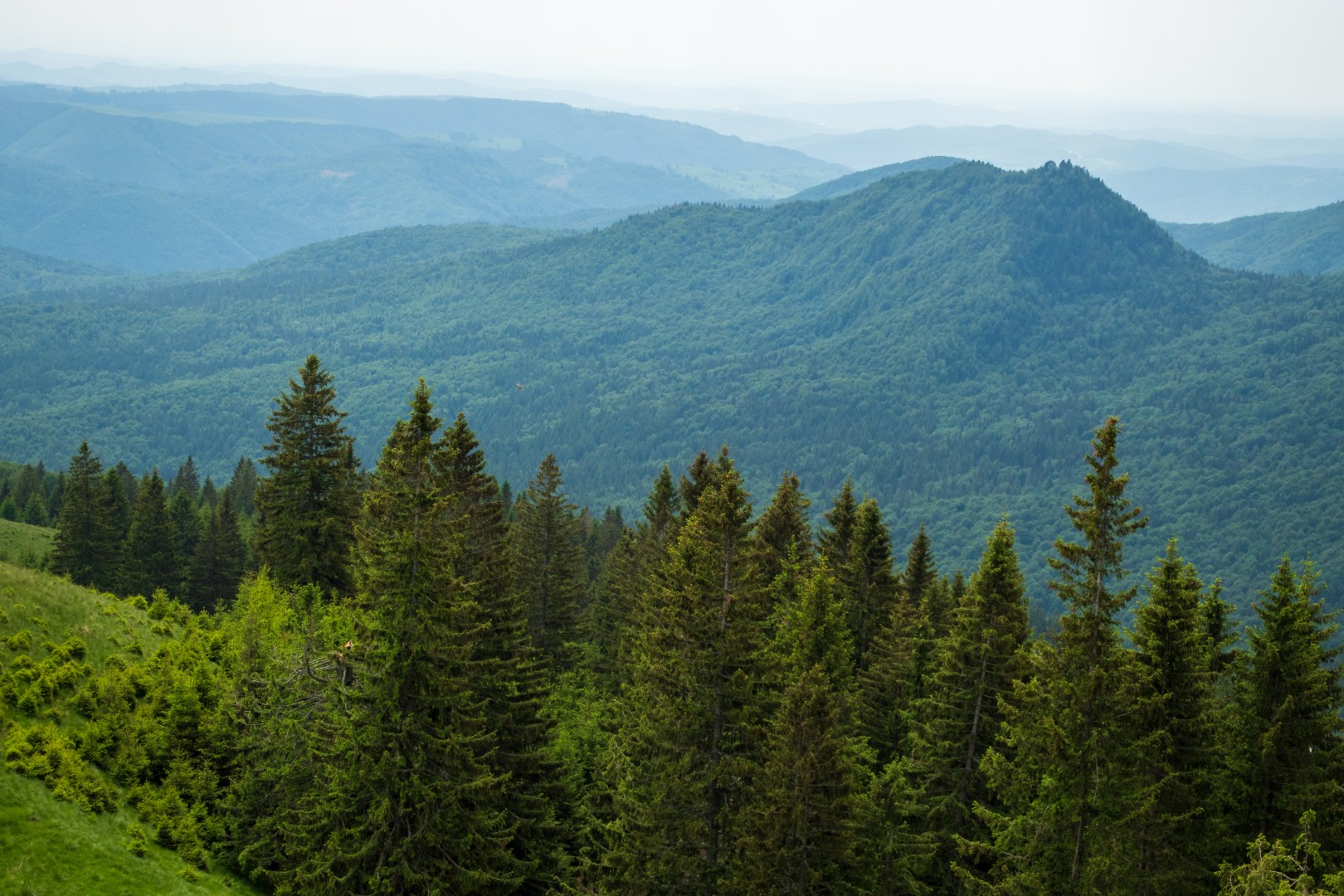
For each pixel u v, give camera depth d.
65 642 37.09
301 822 28.98
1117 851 27.22
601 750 38.97
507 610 36.81
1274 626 30.22
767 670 30.89
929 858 32.75
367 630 28.91
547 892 33.06
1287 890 20.80
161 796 31.38
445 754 28.47
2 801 26.78
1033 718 29.59
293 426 51.38
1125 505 28.30
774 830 27.98
